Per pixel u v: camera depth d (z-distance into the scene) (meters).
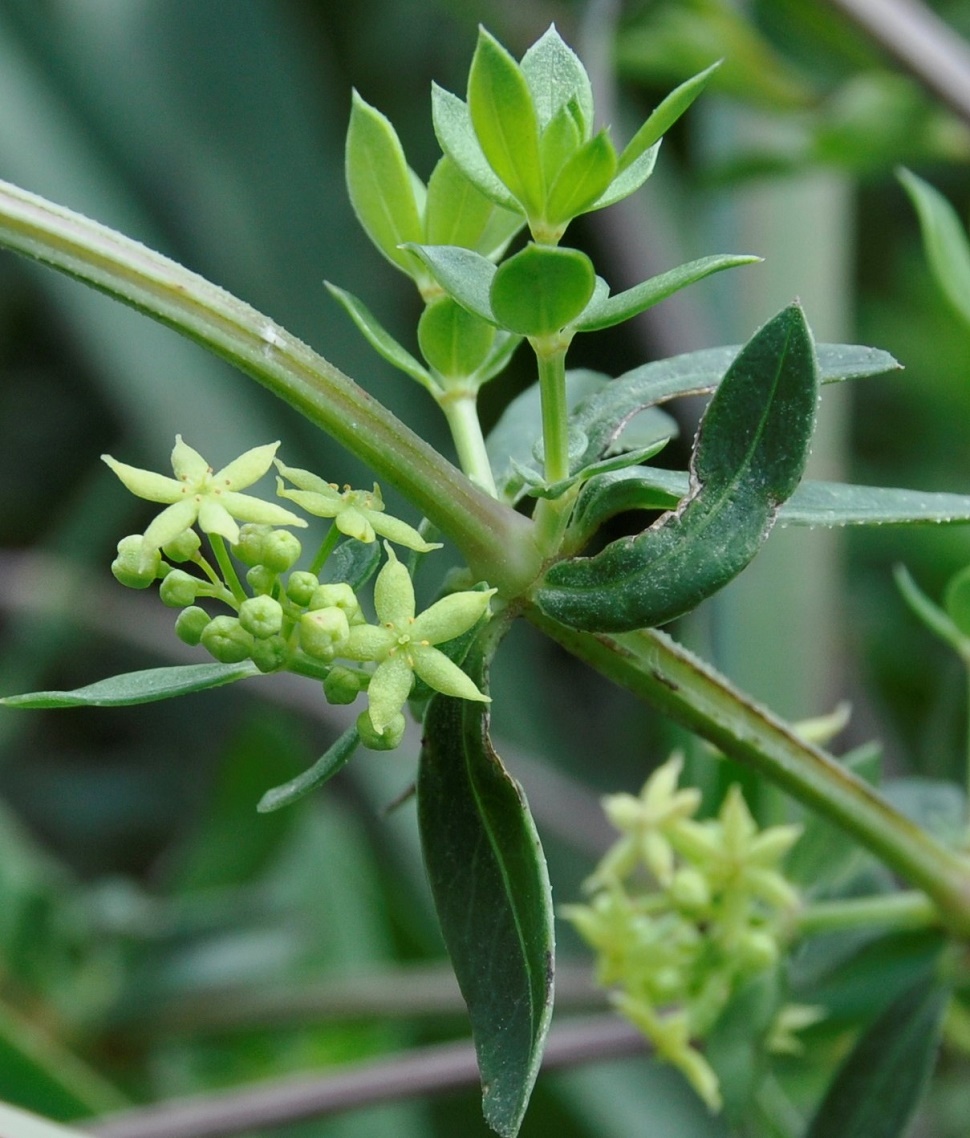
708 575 0.09
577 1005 0.15
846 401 0.17
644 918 0.11
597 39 0.16
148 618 0.22
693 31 0.17
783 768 0.10
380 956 0.18
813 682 0.15
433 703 0.09
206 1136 0.13
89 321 0.22
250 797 0.19
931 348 0.21
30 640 0.22
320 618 0.09
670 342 0.18
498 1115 0.09
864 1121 0.10
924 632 0.20
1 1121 0.10
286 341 0.09
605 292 0.09
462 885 0.09
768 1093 0.11
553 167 0.09
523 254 0.08
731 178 0.17
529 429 0.10
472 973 0.09
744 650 0.15
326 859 0.18
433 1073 0.13
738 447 0.09
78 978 0.17
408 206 0.09
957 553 0.20
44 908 0.17
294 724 0.21
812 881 0.11
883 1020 0.10
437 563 0.20
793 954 0.11
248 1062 0.18
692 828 0.11
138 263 0.09
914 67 0.15
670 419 0.10
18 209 0.09
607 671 0.09
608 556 0.09
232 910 0.17
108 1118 0.13
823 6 0.16
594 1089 0.17
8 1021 0.14
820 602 0.15
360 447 0.09
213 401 0.22
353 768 0.20
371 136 0.09
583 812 0.18
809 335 0.09
